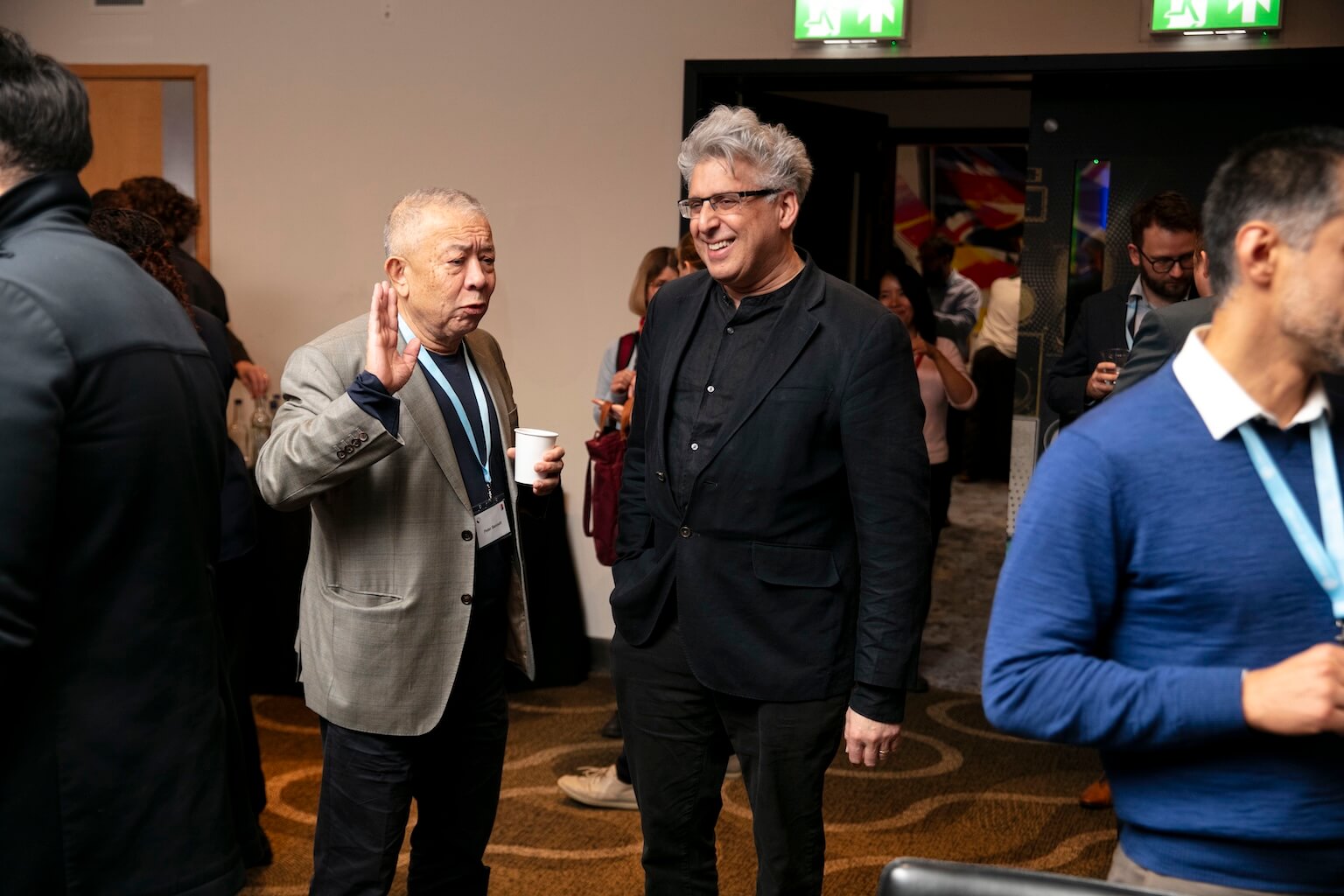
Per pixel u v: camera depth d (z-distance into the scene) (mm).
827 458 2061
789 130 5227
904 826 3301
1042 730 1257
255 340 4852
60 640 1391
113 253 1481
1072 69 4070
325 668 2164
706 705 2182
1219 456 1241
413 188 4672
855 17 4184
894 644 2002
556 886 2896
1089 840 3223
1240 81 4109
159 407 1444
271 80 4742
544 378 4637
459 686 2266
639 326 4543
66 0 4832
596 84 4488
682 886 2242
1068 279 4355
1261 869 1243
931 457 4430
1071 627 1265
